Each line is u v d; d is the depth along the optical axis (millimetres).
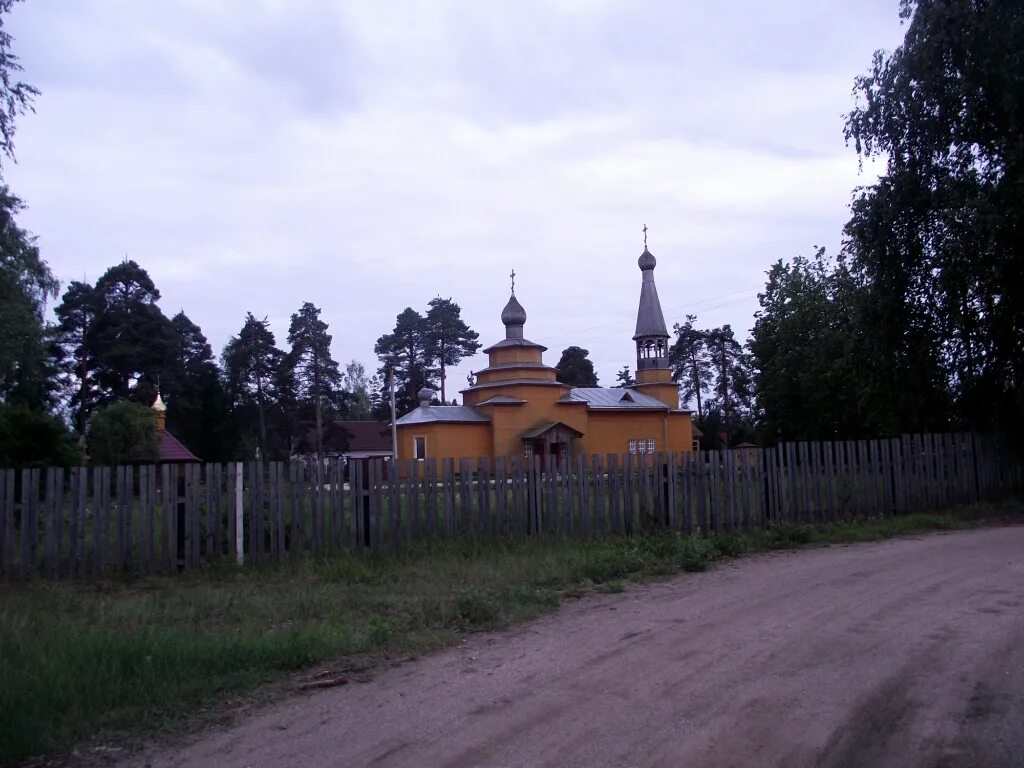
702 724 5383
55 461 18484
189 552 12000
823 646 7102
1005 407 19719
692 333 75812
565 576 11000
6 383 29828
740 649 7133
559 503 14055
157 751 5359
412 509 13141
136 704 6141
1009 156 17578
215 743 5465
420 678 6750
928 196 18844
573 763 4852
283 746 5352
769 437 31469
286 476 12680
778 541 13867
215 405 58844
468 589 10188
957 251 18328
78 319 53688
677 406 57656
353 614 9031
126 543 11812
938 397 20469
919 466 17641
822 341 27625
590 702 5930
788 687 6055
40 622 8227
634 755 4934
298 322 60250
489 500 13625
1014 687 5898
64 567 11609
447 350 78750
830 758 4801
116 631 7785
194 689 6398
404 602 9625
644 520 14531
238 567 12062
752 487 15500
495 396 51188
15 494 11711
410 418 50000
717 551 12883
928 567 10930
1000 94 17719
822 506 16188
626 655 7145
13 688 5988
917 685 6000
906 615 8117
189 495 12070
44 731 5547
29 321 28719
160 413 42281
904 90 19000
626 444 54062
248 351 58469
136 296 54875
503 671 6844
